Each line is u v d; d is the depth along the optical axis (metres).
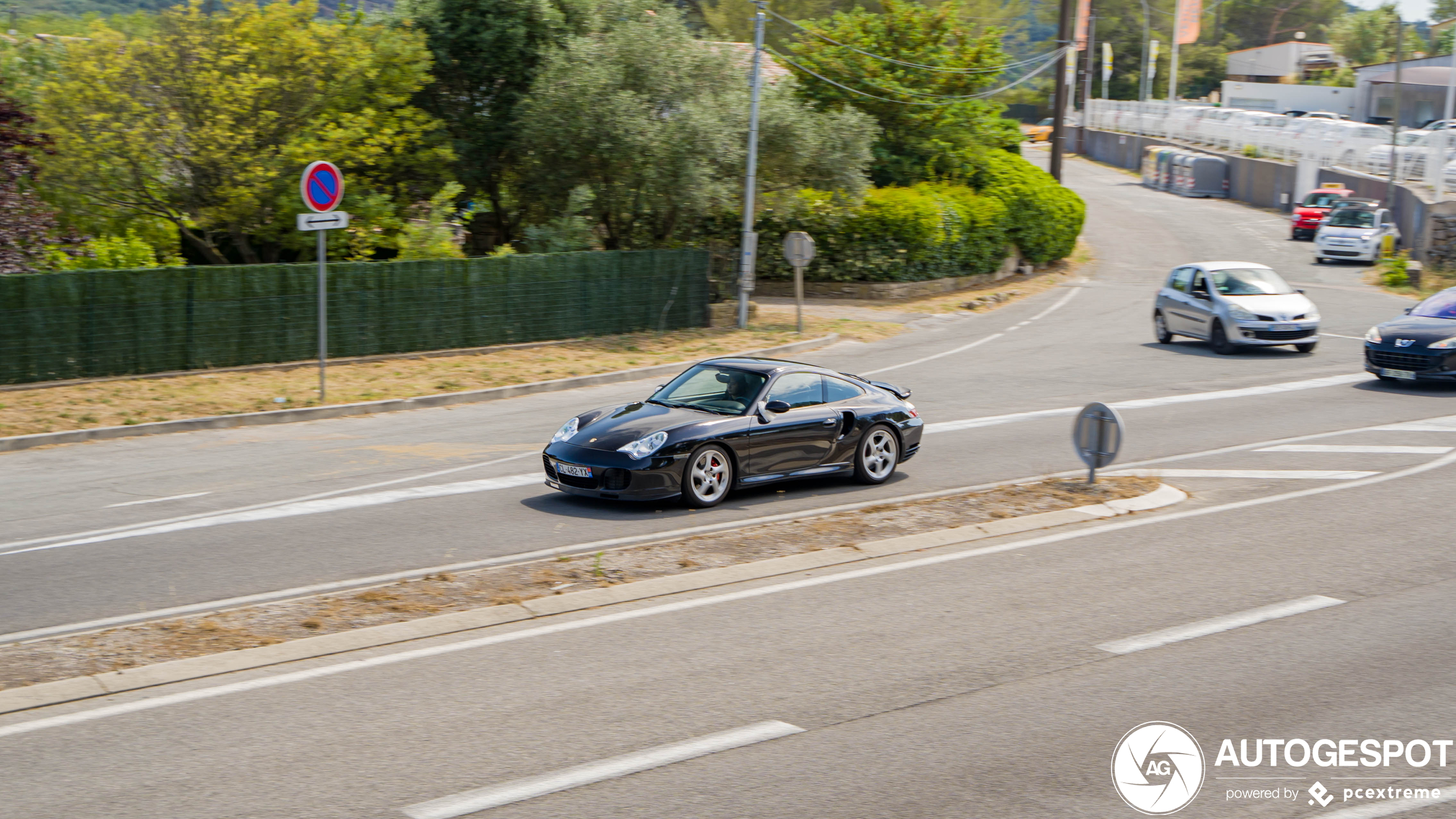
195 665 6.95
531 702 6.38
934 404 18.22
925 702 6.40
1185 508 11.45
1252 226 47.97
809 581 8.89
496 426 16.64
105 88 23.69
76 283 18.83
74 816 5.03
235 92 23.95
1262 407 17.78
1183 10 73.00
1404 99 70.50
